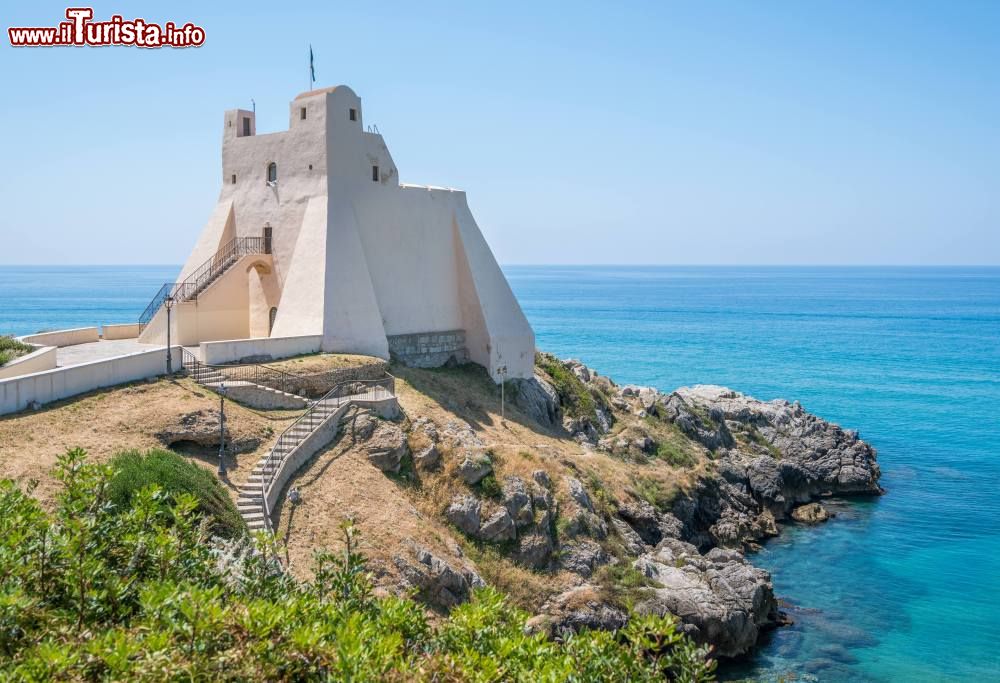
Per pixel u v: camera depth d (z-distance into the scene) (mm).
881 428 83312
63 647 14727
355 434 39094
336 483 35594
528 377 58156
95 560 17781
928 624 39688
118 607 17172
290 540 31250
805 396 100500
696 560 41000
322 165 49438
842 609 41250
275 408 39688
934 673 35125
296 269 48875
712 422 62969
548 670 15602
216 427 35125
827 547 50188
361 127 51469
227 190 53938
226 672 14734
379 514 34562
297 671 15312
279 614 15648
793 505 57375
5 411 31172
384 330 51000
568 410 57812
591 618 33938
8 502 18859
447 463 39031
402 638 17156
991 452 73625
